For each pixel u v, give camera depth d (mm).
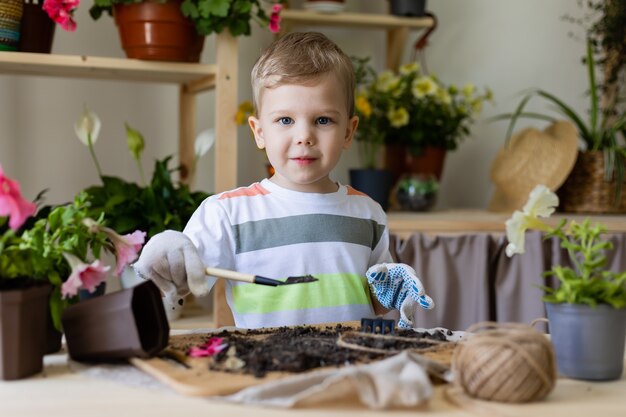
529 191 2398
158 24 1929
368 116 2293
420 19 2443
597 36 2725
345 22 2406
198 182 2488
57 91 2363
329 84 1299
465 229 2170
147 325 992
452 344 1025
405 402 803
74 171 2395
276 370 905
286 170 1327
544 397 890
